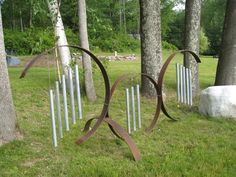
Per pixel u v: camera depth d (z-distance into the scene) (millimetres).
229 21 5742
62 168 2898
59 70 6344
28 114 4547
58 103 3139
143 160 3084
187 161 3039
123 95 5773
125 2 25719
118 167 2910
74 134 3764
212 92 4598
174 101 5609
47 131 3809
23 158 3084
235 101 4477
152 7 5523
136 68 9664
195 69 5973
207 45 29250
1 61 3293
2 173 2805
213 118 4500
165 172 2807
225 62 5824
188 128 4105
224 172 2805
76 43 5953
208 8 29016
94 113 4812
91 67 5578
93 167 2885
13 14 19297
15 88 5852
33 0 5840
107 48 15484
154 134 3871
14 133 3424
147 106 5234
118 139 3596
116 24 24016
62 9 6734
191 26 5922
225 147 3404
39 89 5883
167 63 4164
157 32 5602
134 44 20438
